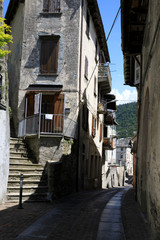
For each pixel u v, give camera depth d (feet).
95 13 65.82
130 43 37.40
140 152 33.55
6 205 31.48
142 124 32.14
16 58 61.26
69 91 52.85
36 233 20.36
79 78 54.03
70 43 54.29
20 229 21.24
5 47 38.19
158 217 17.47
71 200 38.83
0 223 22.65
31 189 36.24
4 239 18.48
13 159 41.70
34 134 44.88
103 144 94.99
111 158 168.55
